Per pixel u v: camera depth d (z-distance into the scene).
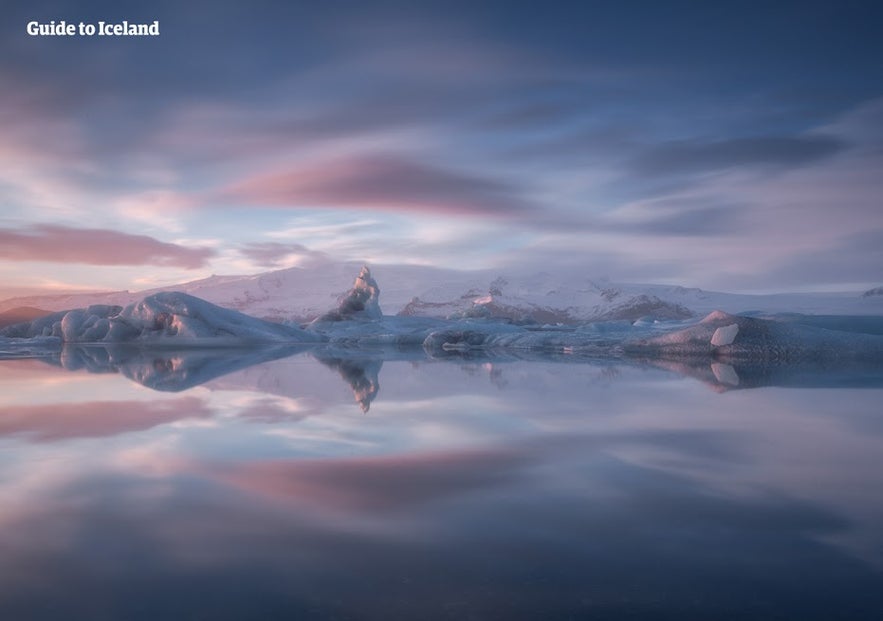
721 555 2.64
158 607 2.20
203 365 15.43
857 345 14.55
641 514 3.20
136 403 7.77
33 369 14.20
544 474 4.06
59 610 2.18
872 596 2.26
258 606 2.21
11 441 5.21
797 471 4.11
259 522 3.09
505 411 6.90
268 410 7.09
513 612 2.17
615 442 5.10
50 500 3.47
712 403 7.44
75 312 32.53
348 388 9.55
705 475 4.01
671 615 2.13
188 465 4.33
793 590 2.31
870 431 5.55
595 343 20.83
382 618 2.12
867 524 3.03
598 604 2.22
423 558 2.62
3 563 2.58
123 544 2.79
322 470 4.19
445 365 14.89
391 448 4.89
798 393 8.38
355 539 2.85
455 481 3.88
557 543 2.79
